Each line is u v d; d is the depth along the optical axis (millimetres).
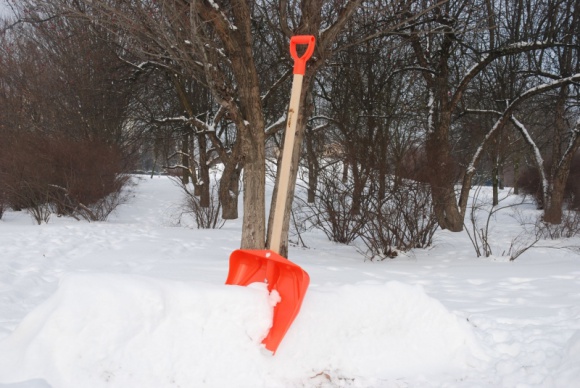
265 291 3328
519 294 5680
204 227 15461
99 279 3246
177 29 6375
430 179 10227
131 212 20703
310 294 3457
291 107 3508
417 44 14383
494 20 14617
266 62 15461
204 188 18328
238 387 2959
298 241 11664
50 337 3021
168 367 2975
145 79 17156
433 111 14836
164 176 39812
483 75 18828
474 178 20719
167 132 19719
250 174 7012
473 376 3240
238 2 6469
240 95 6891
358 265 8281
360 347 3334
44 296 6152
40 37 19297
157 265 7324
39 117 20203
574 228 14266
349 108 13625
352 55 12906
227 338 3094
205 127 17031
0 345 3080
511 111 14781
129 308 3119
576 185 20656
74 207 16859
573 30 15906
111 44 16578
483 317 4297
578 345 3234
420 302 3602
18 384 2801
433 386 3102
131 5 6711
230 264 3697
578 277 6734
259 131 6938
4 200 16266
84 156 16766
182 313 3143
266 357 3115
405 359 3338
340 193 11328
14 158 15805
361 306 3492
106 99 19797
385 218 9641
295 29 6824
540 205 22203
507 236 14258
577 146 16531
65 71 19438
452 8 13594
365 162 10375
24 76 19672
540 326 4062
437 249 11023
